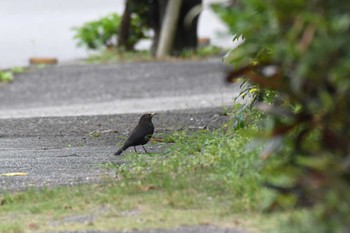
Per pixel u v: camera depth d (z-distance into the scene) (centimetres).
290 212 1029
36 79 3612
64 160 1680
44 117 2452
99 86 3406
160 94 3170
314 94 850
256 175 1175
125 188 1262
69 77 3616
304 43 810
